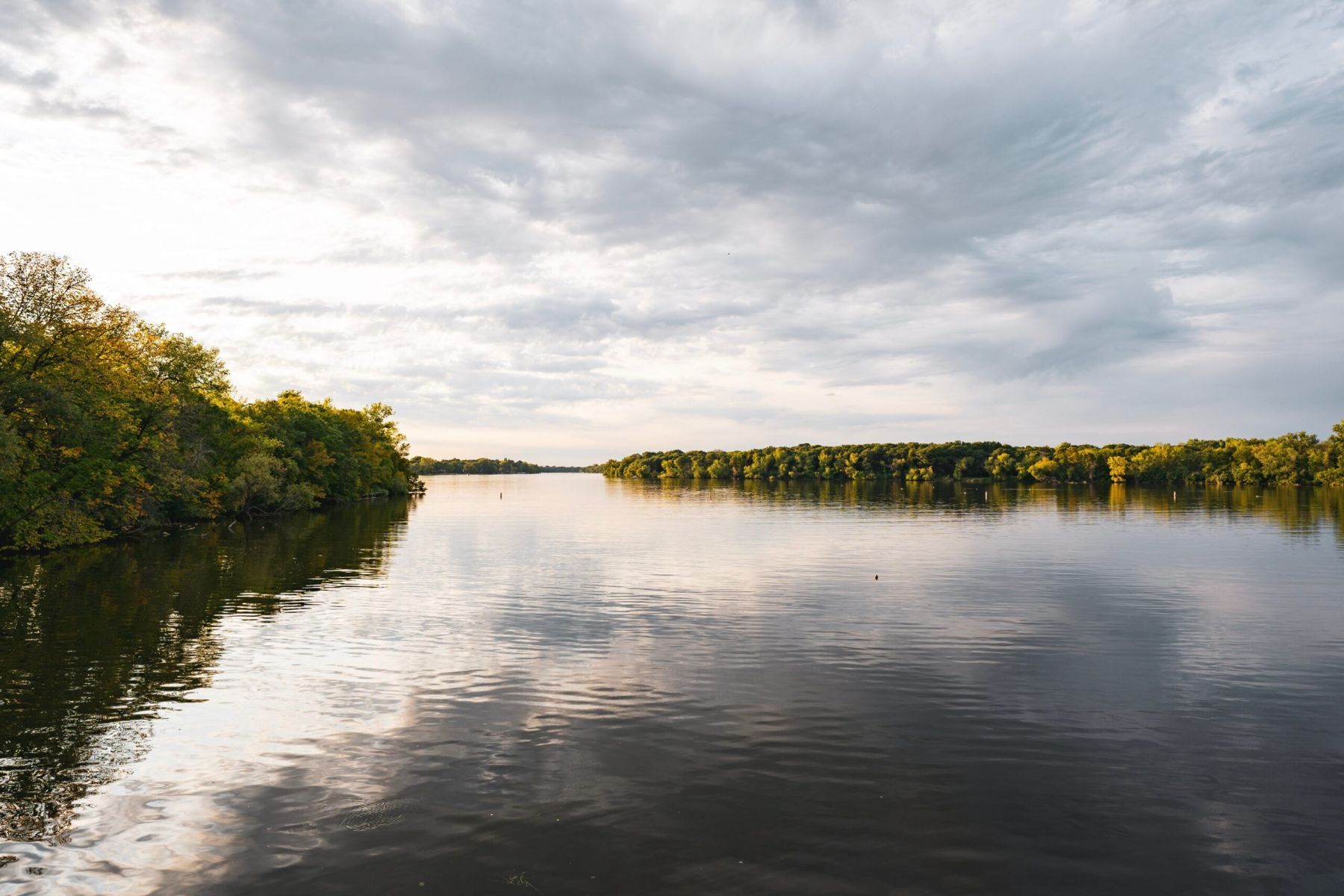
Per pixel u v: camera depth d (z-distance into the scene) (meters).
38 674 21.89
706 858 12.05
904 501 128.12
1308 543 56.31
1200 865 11.93
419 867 11.77
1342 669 22.64
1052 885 11.38
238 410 91.31
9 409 45.50
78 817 13.37
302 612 31.09
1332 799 14.18
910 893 11.13
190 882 11.38
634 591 36.62
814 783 14.75
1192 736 17.28
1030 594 35.25
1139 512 92.50
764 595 35.28
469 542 59.84
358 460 123.56
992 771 15.39
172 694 20.12
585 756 16.03
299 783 14.71
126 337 56.09
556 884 11.32
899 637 26.70
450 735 17.19
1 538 48.44
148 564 45.47
